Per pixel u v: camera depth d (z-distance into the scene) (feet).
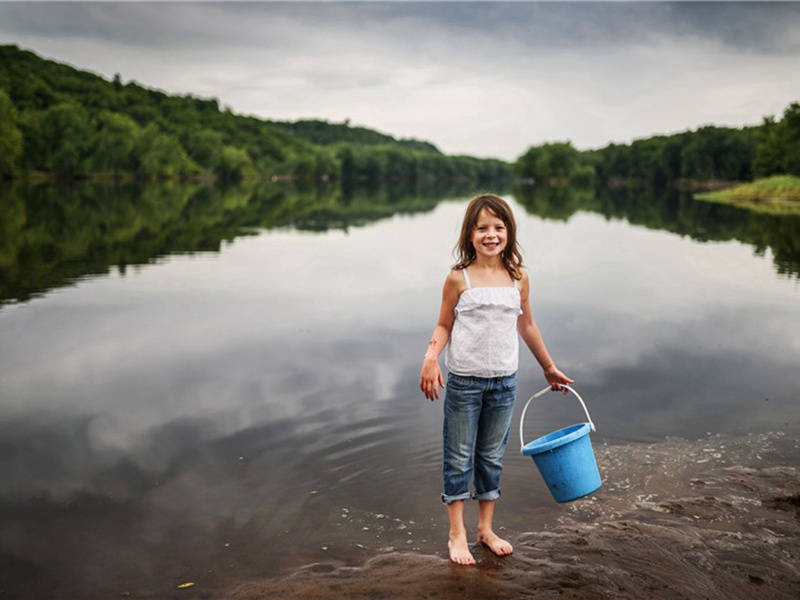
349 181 408.05
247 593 7.58
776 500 9.75
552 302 24.20
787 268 33.09
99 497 9.82
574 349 17.75
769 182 129.29
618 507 9.62
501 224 8.66
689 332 19.61
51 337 18.98
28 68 377.71
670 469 10.78
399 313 22.31
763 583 7.77
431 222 68.80
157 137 280.72
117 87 457.68
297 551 8.47
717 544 8.61
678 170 390.63
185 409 13.38
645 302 24.17
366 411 13.20
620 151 481.05
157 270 31.89
